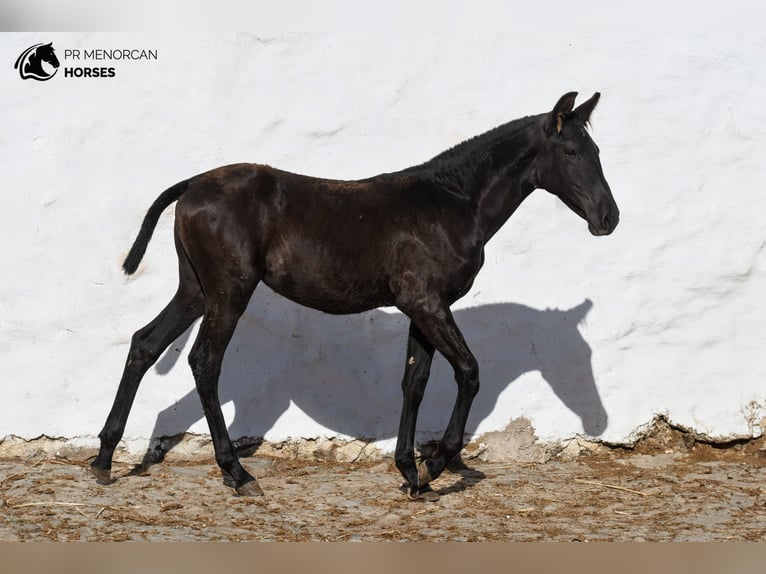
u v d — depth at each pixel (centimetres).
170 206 813
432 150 847
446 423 839
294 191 679
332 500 692
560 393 851
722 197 858
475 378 677
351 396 833
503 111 852
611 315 854
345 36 837
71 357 802
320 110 835
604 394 853
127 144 809
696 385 858
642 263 855
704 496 720
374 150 841
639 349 855
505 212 711
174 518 632
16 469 744
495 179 701
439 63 846
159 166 815
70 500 657
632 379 855
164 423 809
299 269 677
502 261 848
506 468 814
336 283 682
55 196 799
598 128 855
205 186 671
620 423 854
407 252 677
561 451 848
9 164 795
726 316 858
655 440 857
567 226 850
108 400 805
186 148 818
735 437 854
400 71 842
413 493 695
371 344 836
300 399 828
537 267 851
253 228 665
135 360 708
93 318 805
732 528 639
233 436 818
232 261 662
